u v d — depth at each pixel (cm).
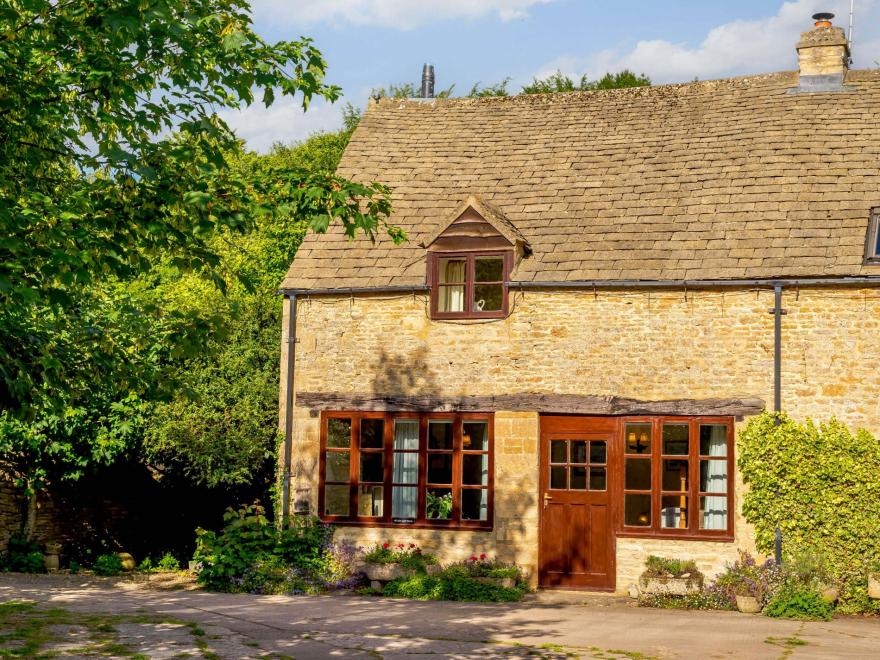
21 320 1062
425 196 1972
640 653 1180
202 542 1789
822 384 1612
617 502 1695
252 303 2112
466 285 1783
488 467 1752
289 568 1723
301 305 1850
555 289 1739
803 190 1761
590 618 1427
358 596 1634
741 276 1642
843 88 1956
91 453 2023
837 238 1656
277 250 2855
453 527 1750
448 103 2211
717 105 2019
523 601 1595
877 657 1173
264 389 2000
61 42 975
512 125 2122
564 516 1723
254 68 1039
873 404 1590
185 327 1066
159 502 2395
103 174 1025
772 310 1644
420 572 1678
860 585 1554
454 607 1516
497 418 1744
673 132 1988
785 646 1234
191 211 952
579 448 1728
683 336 1680
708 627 1365
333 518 1800
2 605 1436
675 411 1666
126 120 986
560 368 1727
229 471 1991
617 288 1712
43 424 1889
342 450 1811
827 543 1579
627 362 1700
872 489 1563
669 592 1571
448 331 1781
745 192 1791
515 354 1748
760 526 1609
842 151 1816
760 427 1616
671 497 1678
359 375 1812
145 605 1484
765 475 1603
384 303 1814
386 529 1777
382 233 1889
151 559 2256
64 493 2175
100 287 1702
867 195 1717
